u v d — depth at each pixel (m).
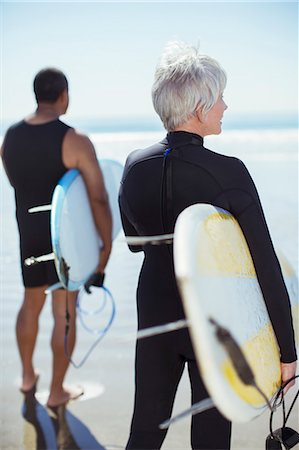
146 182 2.08
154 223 2.09
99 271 3.57
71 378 3.66
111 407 3.35
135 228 2.20
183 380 3.59
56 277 3.52
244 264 1.90
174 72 2.04
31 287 3.57
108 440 3.04
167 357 2.12
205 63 2.04
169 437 2.97
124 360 3.86
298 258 5.42
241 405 1.63
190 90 2.01
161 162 2.06
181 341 2.09
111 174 3.70
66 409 3.35
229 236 1.86
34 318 3.62
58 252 3.18
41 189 3.41
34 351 4.06
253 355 1.78
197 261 1.60
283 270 2.38
